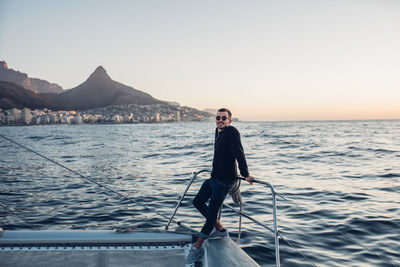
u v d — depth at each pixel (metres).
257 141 37.75
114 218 7.36
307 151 24.36
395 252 5.20
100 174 14.64
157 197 9.50
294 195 9.33
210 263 2.73
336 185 10.86
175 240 3.21
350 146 28.30
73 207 8.40
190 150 27.92
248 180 3.10
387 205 8.09
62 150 30.03
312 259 4.95
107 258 2.91
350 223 6.64
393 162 17.12
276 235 2.90
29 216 7.56
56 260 2.83
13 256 2.85
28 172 15.17
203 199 3.43
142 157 22.69
